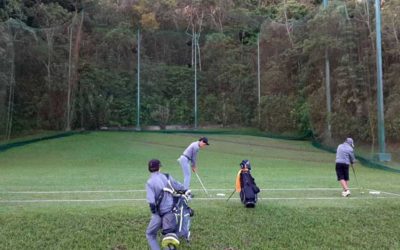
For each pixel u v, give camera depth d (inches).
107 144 1155.9
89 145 1140.5
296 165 879.1
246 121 1445.6
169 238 228.8
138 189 437.1
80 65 1439.5
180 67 1555.1
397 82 1022.4
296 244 282.5
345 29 1125.1
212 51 1573.6
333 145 1091.9
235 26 1668.3
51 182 518.3
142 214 307.7
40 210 316.8
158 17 1641.2
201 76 1541.6
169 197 239.6
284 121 1311.5
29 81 1349.7
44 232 282.5
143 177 599.2
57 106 1366.9
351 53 1112.8
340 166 396.8
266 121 1358.3
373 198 382.3
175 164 890.7
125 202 353.1
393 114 978.1
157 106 1460.4
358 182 550.9
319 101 1190.3
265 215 316.5
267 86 1402.6
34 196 385.7
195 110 1471.5
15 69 1299.2
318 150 1084.5
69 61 1395.2
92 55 1493.6
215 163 924.0
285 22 1469.0
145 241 276.2
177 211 237.9
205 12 1662.2
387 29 1071.0
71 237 278.2
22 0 1469.0
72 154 1032.8
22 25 1301.7
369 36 1095.6
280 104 1336.1
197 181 531.2
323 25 1170.6
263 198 376.2
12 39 1239.5
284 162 927.7
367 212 330.3
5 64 1192.2
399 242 291.9
